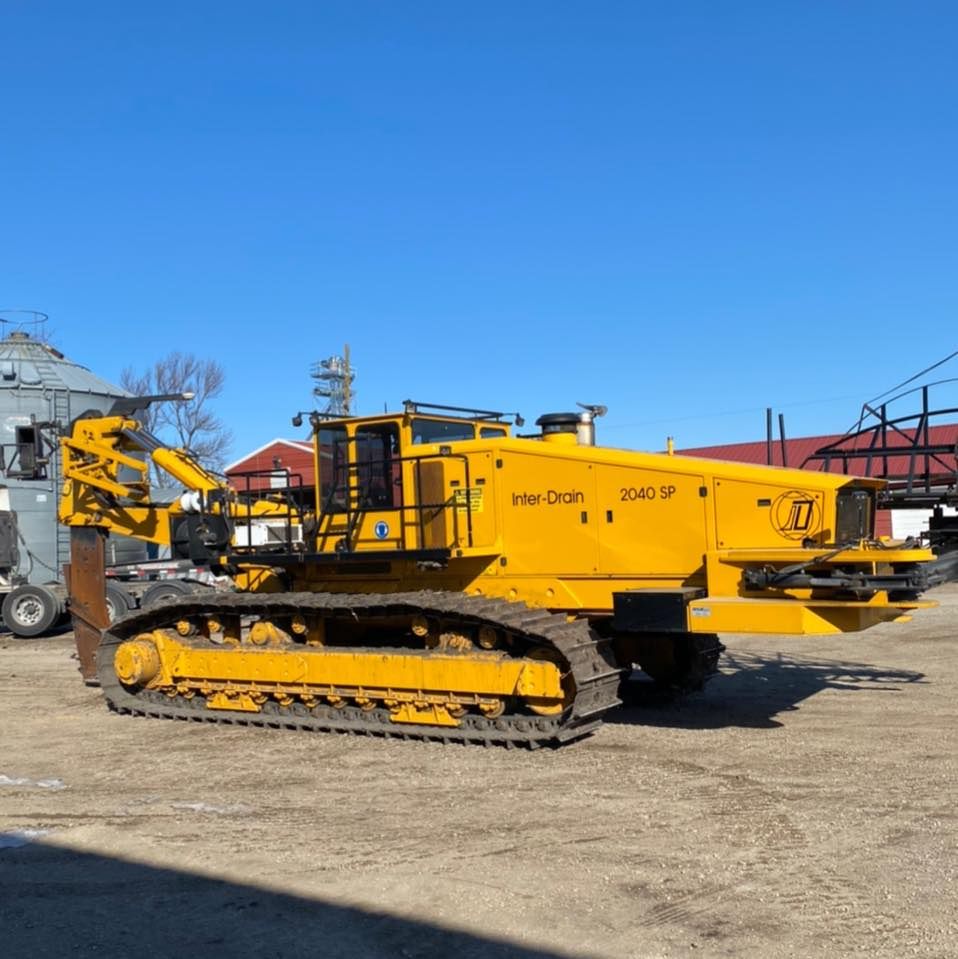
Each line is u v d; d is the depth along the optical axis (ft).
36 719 35.06
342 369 147.33
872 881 18.10
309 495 35.76
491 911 17.21
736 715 32.94
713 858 19.48
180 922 17.13
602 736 30.22
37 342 74.38
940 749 27.63
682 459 30.30
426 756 28.37
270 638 33.71
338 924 16.88
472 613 29.01
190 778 26.68
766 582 27.48
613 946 15.80
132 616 35.94
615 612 28.99
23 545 65.41
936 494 32.40
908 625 55.21
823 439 120.37
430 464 32.01
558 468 31.22
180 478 37.01
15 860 20.38
